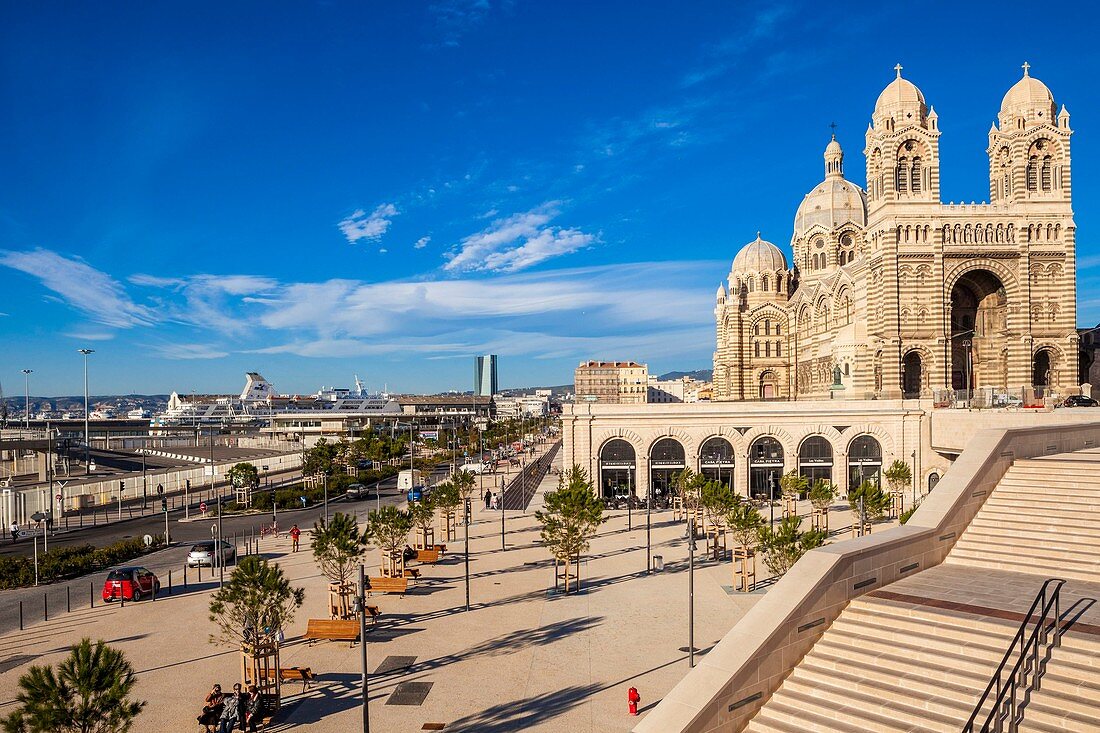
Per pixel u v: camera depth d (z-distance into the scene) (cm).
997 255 9194
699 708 2042
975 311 10075
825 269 13362
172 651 3719
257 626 3011
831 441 8881
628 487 8994
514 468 14188
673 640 3697
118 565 6088
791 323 13462
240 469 9944
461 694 3078
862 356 9838
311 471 11212
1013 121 9344
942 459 8694
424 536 6003
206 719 2669
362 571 2633
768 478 8950
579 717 2812
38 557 5784
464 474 8100
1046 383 9400
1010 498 3020
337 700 3059
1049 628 2038
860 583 2492
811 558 2467
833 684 2150
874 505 6012
